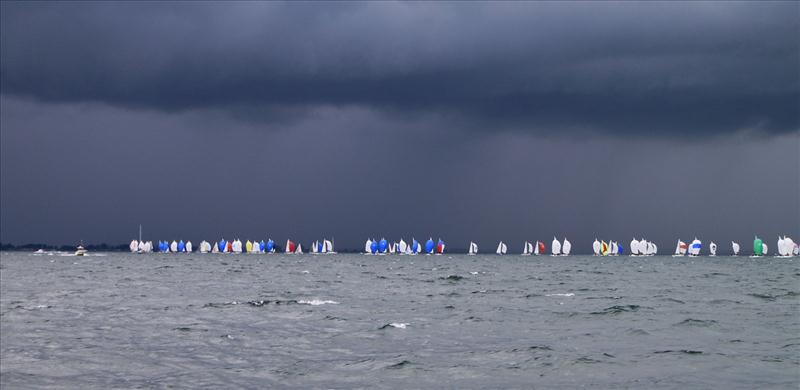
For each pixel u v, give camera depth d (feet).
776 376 72.90
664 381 71.36
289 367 79.92
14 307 150.71
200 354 88.84
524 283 252.21
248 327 114.01
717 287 224.94
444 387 70.28
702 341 96.07
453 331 108.17
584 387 69.62
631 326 112.57
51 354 89.04
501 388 69.77
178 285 239.50
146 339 101.04
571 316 127.24
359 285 239.91
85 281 265.75
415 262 606.96
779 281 267.80
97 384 72.79
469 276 315.37
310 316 130.00
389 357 85.15
